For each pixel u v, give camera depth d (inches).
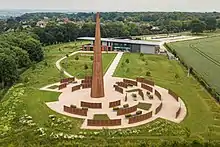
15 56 4207.7
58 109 2689.5
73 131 2219.5
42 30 7657.5
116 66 4662.9
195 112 2645.2
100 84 2965.1
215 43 7475.4
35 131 2182.6
